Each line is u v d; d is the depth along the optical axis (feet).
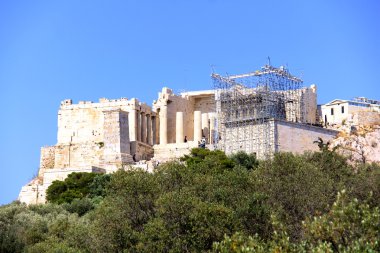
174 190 337.72
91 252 313.94
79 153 586.04
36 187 536.01
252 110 533.96
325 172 393.09
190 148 572.92
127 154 556.92
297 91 562.25
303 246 229.04
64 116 607.37
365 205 233.55
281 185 331.36
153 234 296.10
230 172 359.25
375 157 520.42
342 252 216.95
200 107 650.02
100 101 609.83
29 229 371.97
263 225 296.51
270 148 507.71
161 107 611.06
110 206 329.93
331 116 586.45
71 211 438.81
